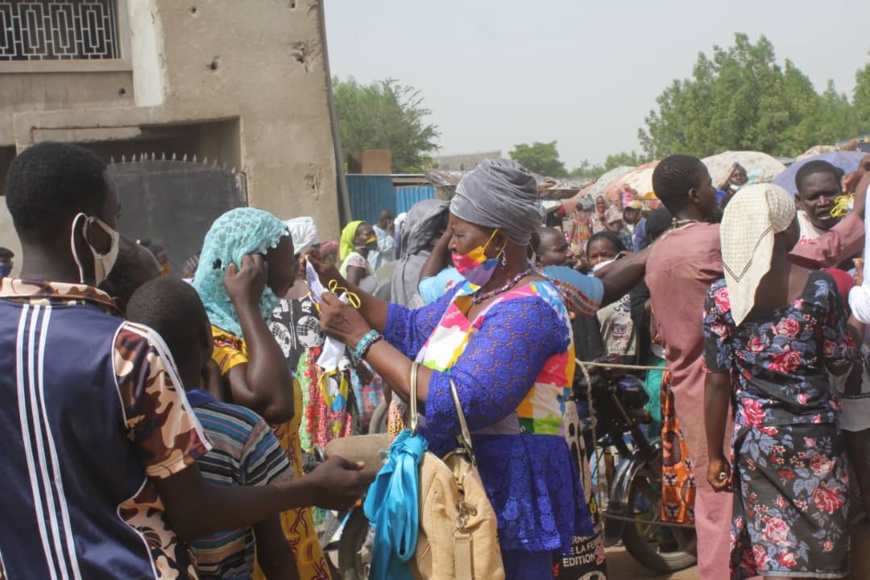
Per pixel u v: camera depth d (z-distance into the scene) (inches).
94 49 512.7
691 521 185.6
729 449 163.0
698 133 2158.0
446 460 108.8
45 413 73.5
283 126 486.0
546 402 112.7
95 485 74.9
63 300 76.9
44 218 79.3
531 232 115.6
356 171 847.1
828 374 141.0
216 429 92.6
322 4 500.1
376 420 227.5
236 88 478.0
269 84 483.5
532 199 114.7
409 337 129.5
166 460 76.2
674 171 168.1
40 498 74.1
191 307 96.0
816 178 193.5
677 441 185.8
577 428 119.3
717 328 143.9
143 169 435.2
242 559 93.8
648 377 222.4
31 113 447.8
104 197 82.7
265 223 120.6
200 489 79.9
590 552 125.2
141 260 116.9
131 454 76.2
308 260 128.4
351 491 96.9
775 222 136.8
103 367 74.1
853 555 153.5
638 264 173.8
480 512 104.3
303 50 489.4
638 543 206.1
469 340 111.5
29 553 74.6
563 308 114.2
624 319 235.5
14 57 497.0
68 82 499.8
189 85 470.3
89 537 74.5
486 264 113.7
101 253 83.2
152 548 76.5
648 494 208.4
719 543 164.1
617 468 206.1
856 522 154.7
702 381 165.2
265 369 110.2
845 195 190.9
